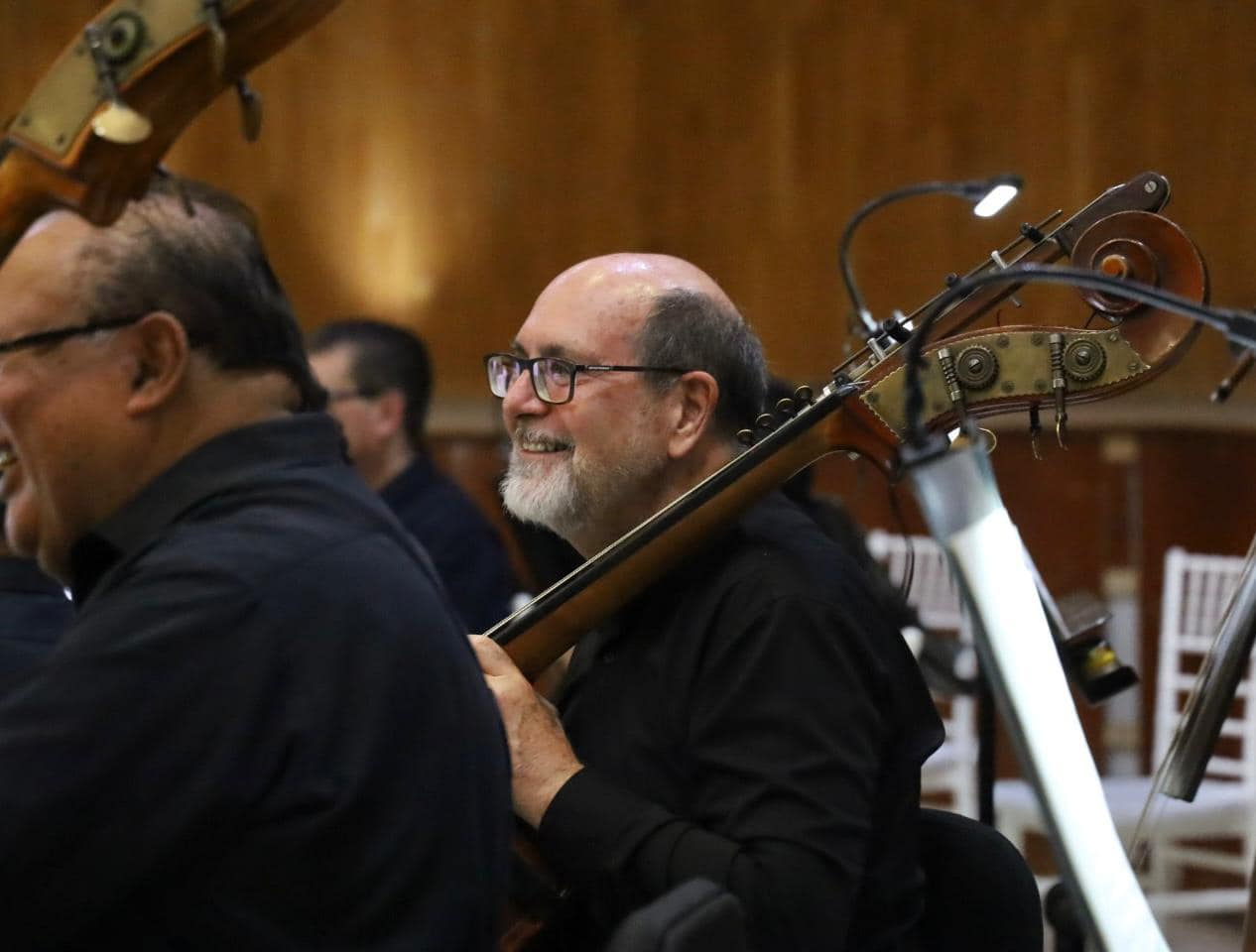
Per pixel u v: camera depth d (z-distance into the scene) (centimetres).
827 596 607
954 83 2134
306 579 440
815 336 2177
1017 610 339
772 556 622
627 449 652
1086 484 1952
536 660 628
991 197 726
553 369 659
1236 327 365
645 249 2211
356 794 429
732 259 2203
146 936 427
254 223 493
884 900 623
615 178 2212
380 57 2205
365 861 429
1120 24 2097
